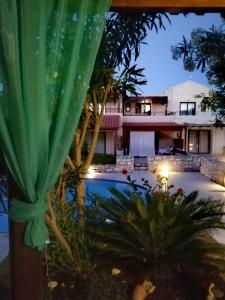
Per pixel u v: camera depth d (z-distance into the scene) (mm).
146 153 23969
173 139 24562
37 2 2156
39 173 2352
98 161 16984
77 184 3811
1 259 4535
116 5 2627
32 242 2441
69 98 2334
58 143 2373
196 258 3572
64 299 3053
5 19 2070
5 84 2154
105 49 3889
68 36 2312
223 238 5484
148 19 3965
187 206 4074
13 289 2561
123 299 3084
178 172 16875
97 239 3711
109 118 23109
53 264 3385
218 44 5566
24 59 2162
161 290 3283
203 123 23375
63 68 2316
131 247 3670
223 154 21750
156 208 3746
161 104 26531
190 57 5699
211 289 3232
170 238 3635
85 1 2289
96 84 4102
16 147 2225
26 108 2207
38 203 2412
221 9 2752
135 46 4109
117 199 4227
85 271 3426
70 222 3592
